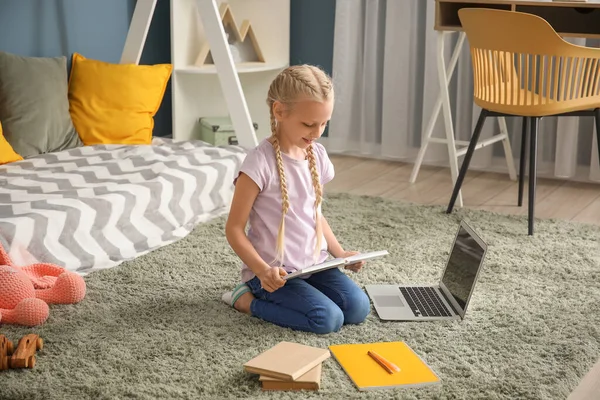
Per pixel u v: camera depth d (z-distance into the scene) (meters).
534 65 2.86
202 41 4.08
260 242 2.07
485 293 2.29
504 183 3.73
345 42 4.17
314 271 1.96
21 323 2.02
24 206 2.47
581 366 1.86
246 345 1.93
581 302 2.24
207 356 1.87
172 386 1.73
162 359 1.85
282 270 1.96
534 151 2.87
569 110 2.90
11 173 2.89
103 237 2.55
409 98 4.14
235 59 4.20
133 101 3.45
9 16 3.27
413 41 4.05
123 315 2.10
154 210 2.75
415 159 4.19
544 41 2.79
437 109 3.59
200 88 4.11
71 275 2.17
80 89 3.44
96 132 3.40
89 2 3.66
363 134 4.25
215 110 4.20
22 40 3.35
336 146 4.33
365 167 4.05
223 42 3.35
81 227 2.48
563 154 3.73
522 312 2.16
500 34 2.88
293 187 2.06
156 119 4.23
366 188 3.61
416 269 2.49
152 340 1.95
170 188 2.83
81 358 1.85
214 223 2.93
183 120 4.06
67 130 3.33
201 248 2.65
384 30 4.15
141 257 2.56
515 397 1.71
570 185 3.71
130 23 3.83
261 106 4.34
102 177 2.89
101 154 3.20
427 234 2.87
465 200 3.42
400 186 3.66
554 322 2.10
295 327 2.03
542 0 3.25
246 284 2.15
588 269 2.50
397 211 3.17
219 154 3.21
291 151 2.08
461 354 1.90
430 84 3.99
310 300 2.01
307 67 1.99
